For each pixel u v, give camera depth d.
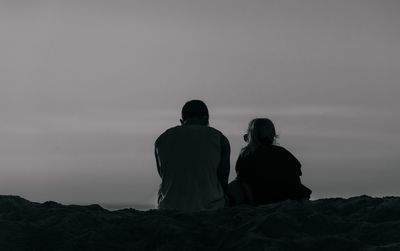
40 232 4.39
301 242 4.07
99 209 5.02
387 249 3.91
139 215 4.79
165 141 6.01
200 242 4.28
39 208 4.93
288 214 4.47
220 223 4.53
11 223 4.45
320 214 4.46
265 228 4.30
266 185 6.15
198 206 5.83
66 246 4.28
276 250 4.00
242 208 4.80
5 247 4.25
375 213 4.59
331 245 4.04
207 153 5.96
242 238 4.20
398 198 5.13
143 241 4.32
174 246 4.23
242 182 6.24
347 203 4.97
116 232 4.38
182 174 5.91
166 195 5.89
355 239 4.09
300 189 6.20
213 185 5.95
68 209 4.88
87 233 4.38
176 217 4.66
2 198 5.17
